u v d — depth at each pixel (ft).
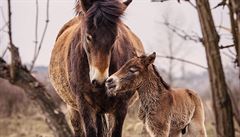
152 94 48.37
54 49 53.16
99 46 39.17
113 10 39.75
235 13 17.33
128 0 42.88
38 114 144.97
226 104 17.33
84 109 44.60
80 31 44.93
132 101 51.83
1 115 146.92
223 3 18.76
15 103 150.20
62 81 49.80
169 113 49.34
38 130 117.08
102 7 39.75
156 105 48.62
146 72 46.98
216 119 17.51
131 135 97.04
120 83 43.29
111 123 47.09
